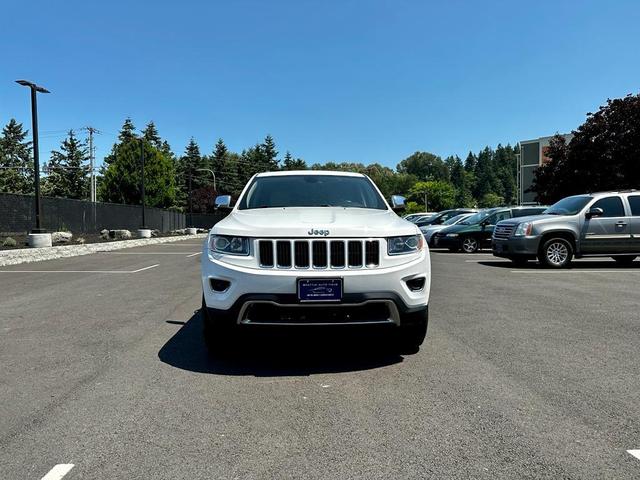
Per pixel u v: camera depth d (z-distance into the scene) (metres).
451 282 9.74
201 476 2.60
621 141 26.59
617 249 12.13
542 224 12.09
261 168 92.06
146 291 8.95
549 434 3.04
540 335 5.48
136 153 56.00
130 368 4.43
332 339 5.42
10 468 2.69
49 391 3.86
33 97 16.66
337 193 5.91
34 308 7.32
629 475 2.56
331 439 3.01
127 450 2.89
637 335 5.46
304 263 4.17
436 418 3.30
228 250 4.30
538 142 60.91
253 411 3.45
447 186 114.19
